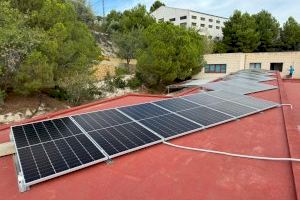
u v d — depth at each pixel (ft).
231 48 186.80
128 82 110.22
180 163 15.21
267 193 11.84
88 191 12.77
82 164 14.66
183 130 19.53
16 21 67.46
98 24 192.65
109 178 13.85
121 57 137.59
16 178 14.20
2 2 66.85
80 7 163.32
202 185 12.81
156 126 20.16
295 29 193.57
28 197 12.40
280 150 16.43
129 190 12.75
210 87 40.11
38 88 69.97
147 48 104.58
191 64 105.19
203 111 24.12
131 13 175.52
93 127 19.76
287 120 21.68
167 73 99.96
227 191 12.17
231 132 19.88
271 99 32.65
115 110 24.22
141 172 14.34
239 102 28.04
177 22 272.51
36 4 78.54
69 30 78.38
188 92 39.91
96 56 89.66
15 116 69.21
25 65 65.41
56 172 13.84
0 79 68.08
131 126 20.07
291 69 108.99
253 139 18.43
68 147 16.44
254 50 193.26
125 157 16.07
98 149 16.31
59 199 12.19
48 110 76.33
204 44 138.72
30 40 66.49
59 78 76.79
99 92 91.04
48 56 71.15
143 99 36.91
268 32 193.47
